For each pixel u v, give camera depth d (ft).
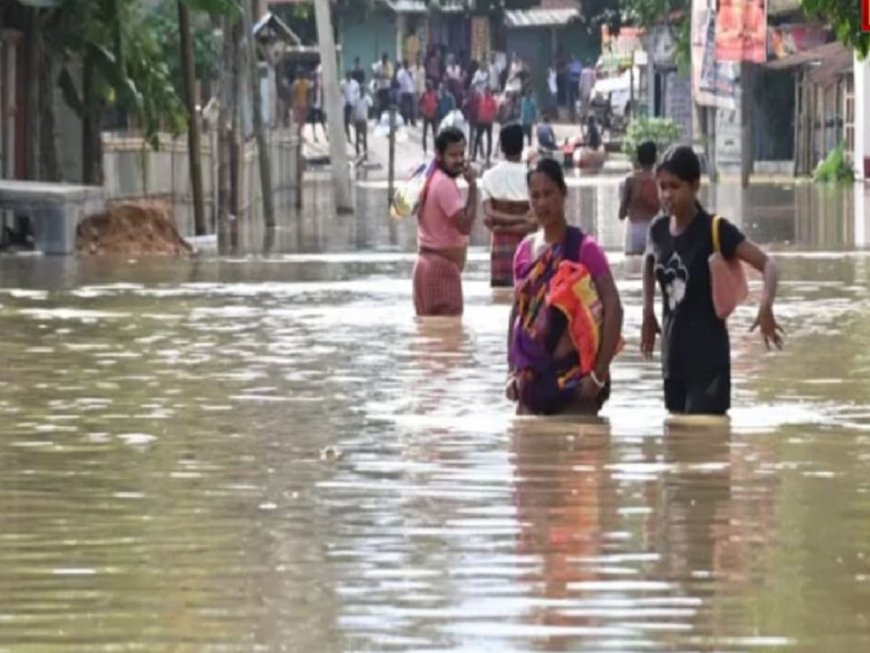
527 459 73.56
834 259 174.81
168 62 261.24
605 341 82.74
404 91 484.33
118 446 77.30
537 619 51.01
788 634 49.57
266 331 117.60
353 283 153.17
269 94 324.60
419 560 57.26
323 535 60.75
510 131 143.23
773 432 79.66
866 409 85.81
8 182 196.75
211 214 257.55
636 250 178.19
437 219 124.77
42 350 108.37
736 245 82.33
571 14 599.98
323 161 437.17
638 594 53.42
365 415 84.69
